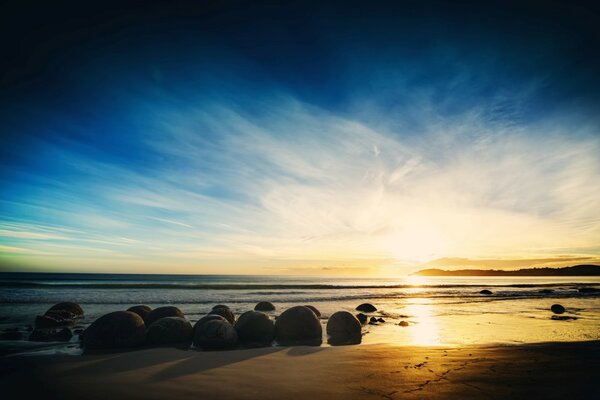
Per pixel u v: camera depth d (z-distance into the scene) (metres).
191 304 20.95
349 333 12.08
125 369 6.44
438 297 30.48
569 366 6.61
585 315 18.53
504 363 6.83
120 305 19.66
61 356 7.59
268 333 11.09
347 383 5.52
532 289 46.12
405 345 8.91
